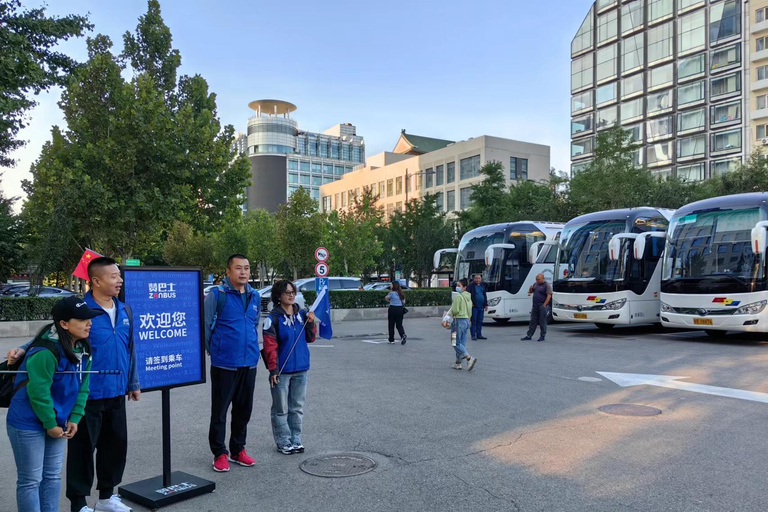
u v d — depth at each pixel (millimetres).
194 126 22062
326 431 6461
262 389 9164
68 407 3627
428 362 11820
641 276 16891
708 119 55719
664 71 59656
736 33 53938
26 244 29359
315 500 4477
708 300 14078
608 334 17562
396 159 83875
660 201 32750
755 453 5473
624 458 5387
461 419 6934
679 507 4250
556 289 18016
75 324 3604
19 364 3666
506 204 40125
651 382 9109
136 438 6355
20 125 15602
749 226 13891
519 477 4926
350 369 10930
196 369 4891
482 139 61375
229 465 5320
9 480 5027
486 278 21281
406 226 41719
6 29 13398
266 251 45875
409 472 5078
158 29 25359
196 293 4930
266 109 126812
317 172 124500
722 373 9875
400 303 15336
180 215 21828
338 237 38719
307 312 5910
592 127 66875
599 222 17578
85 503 4105
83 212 20328
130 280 4508
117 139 20453
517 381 9430
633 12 62812
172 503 4434
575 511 4211
